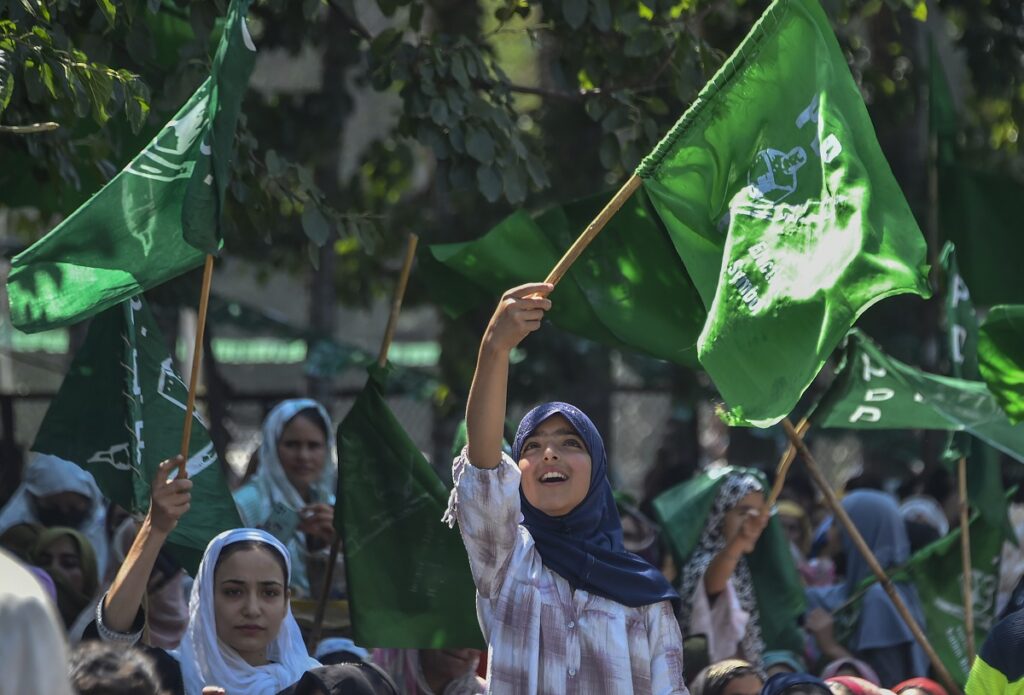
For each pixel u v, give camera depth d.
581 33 19.56
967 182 19.78
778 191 11.08
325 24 26.45
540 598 10.31
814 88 11.21
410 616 13.80
